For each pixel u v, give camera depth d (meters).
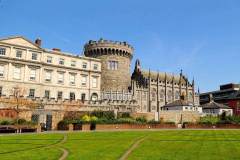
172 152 19.16
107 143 25.05
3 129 42.38
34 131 45.84
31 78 66.69
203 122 66.94
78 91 74.19
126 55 92.25
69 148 21.33
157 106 111.69
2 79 62.31
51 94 69.44
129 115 68.81
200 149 20.70
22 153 18.53
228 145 23.39
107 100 69.31
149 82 110.44
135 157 17.00
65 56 73.25
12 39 64.75
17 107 52.59
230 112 91.88
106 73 88.25
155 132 41.56
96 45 89.75
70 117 60.31
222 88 131.12
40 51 68.69
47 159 16.14
